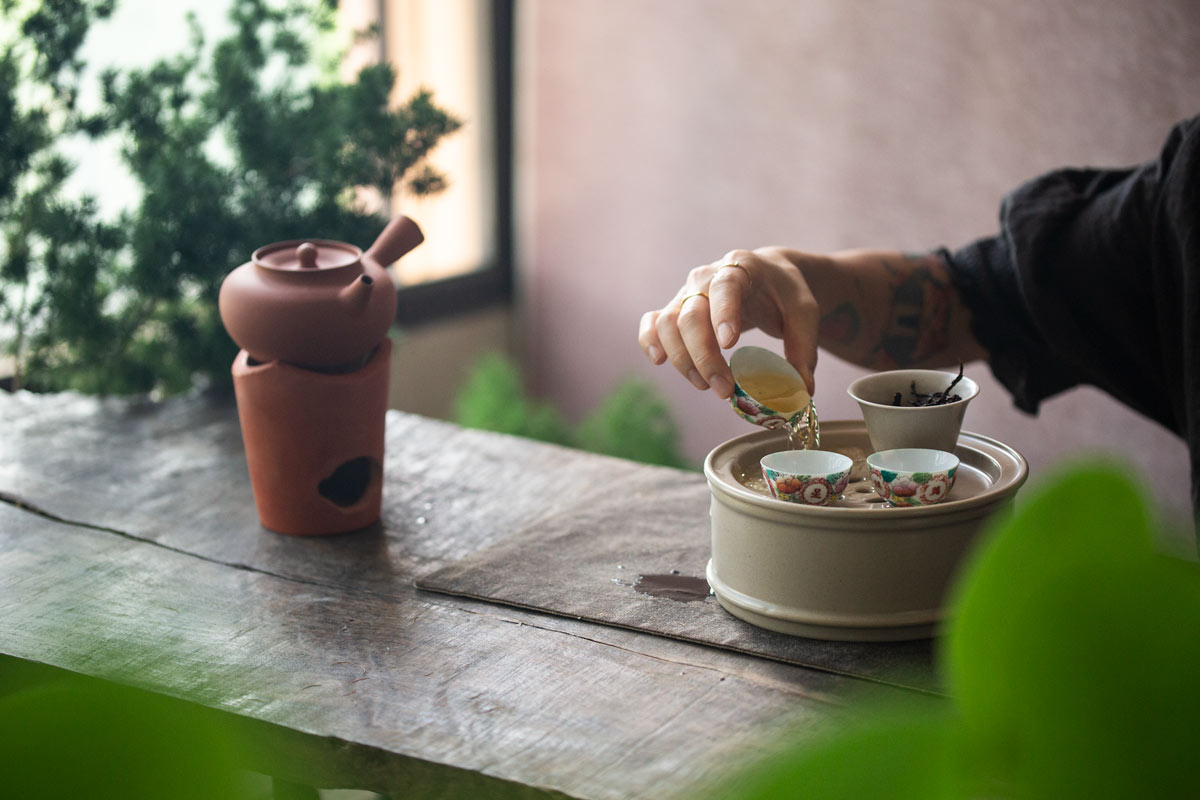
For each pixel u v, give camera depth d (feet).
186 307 6.56
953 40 10.05
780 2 11.02
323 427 4.95
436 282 12.44
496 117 12.90
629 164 12.46
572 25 12.44
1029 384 5.78
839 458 4.39
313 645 4.42
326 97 6.81
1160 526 0.77
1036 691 0.81
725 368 4.57
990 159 10.09
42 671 4.35
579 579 4.68
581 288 13.16
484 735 4.04
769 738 4.00
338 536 5.05
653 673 4.25
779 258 5.24
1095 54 9.30
